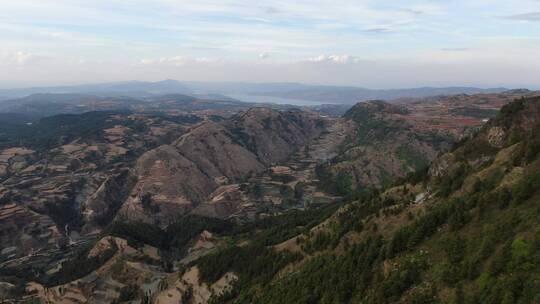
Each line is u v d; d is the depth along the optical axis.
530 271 78.56
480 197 111.19
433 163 160.25
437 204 132.00
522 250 82.81
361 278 114.69
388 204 153.88
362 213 157.88
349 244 142.25
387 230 136.38
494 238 92.88
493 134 154.00
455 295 87.31
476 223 104.19
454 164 151.75
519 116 152.88
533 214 90.56
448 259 99.69
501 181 115.75
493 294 79.19
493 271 84.56
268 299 141.12
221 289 184.25
